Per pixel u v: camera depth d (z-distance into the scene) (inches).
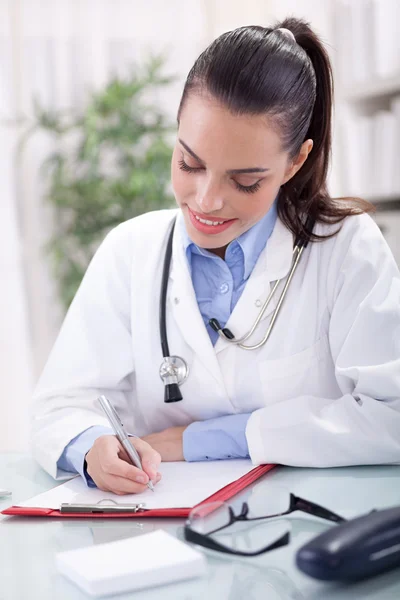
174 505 37.1
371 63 99.5
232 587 28.0
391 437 43.3
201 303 50.9
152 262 52.7
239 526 33.3
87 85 125.3
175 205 123.9
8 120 122.4
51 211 126.6
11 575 30.3
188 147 40.8
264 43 41.1
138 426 54.2
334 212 51.1
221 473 42.4
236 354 49.1
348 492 38.2
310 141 46.1
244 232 48.7
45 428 47.6
